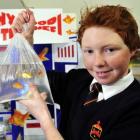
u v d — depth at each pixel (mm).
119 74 630
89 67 640
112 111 637
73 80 862
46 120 635
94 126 656
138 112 601
